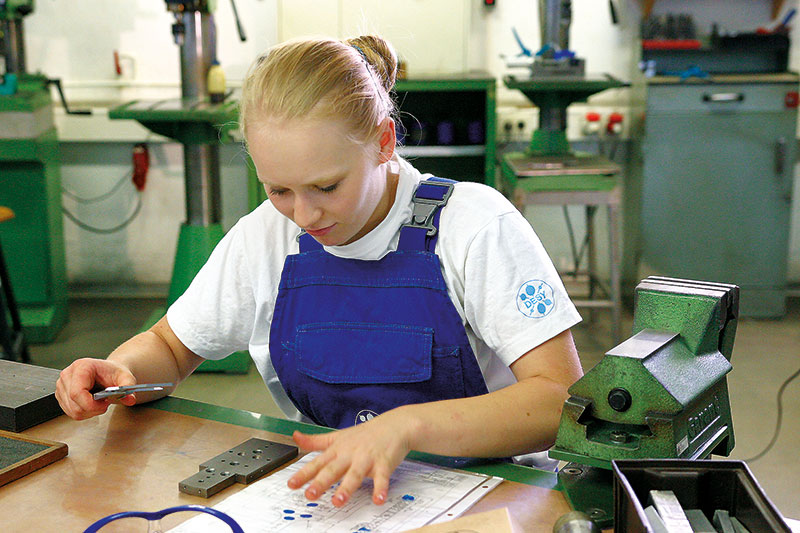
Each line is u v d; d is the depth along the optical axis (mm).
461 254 1254
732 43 4078
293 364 1317
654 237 4168
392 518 966
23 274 3875
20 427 1217
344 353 1275
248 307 1400
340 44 1115
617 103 4391
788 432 2949
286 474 1077
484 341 1304
